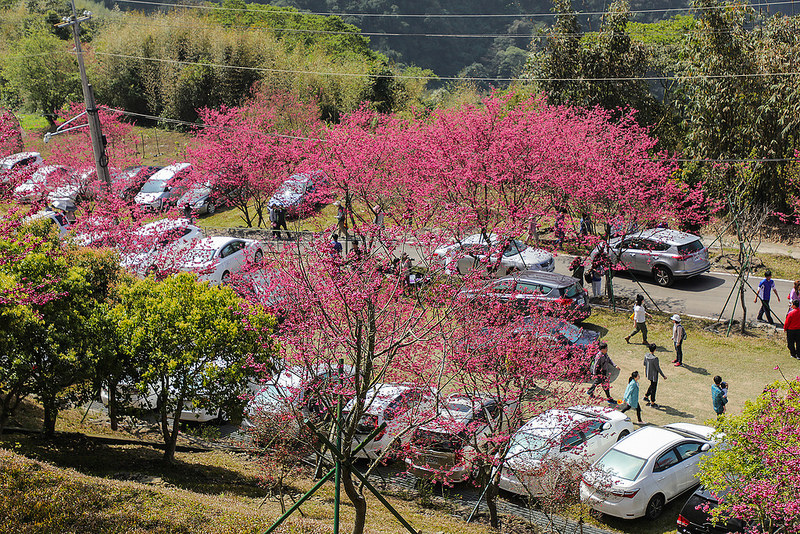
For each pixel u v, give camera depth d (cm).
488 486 1251
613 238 2605
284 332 1205
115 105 5328
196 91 5125
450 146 2395
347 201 2608
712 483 1016
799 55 2880
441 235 1321
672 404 1781
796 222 2761
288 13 7031
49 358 1237
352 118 3091
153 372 1250
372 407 1446
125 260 1852
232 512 1012
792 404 962
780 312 2289
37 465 1034
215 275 2231
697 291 2517
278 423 1178
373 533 1031
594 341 1814
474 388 1320
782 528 906
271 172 3072
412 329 1189
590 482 1337
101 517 923
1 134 1608
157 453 1407
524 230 2066
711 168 2981
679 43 4066
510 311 1464
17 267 1280
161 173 3697
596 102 3519
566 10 3575
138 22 5678
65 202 3300
